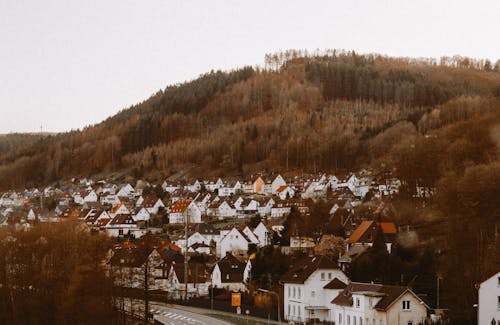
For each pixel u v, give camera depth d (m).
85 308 117.62
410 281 138.12
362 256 156.62
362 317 116.12
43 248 135.50
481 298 105.50
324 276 137.62
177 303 171.88
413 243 171.38
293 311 140.38
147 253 149.12
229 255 191.12
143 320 138.38
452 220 158.75
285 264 174.62
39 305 127.19
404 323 110.69
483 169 167.38
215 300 166.25
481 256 132.50
